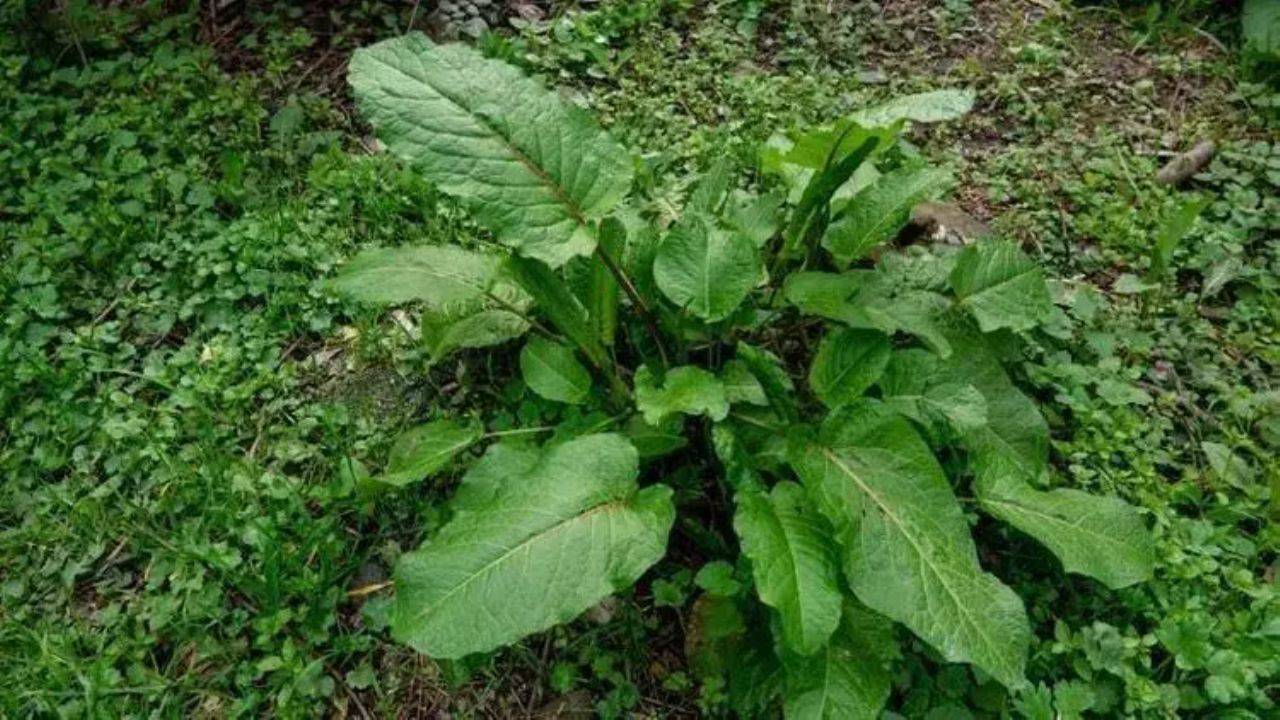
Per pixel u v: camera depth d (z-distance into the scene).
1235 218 1.35
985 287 1.04
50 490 1.01
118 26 1.48
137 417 1.06
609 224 0.98
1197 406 1.16
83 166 1.31
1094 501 0.92
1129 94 1.56
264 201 1.28
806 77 1.49
